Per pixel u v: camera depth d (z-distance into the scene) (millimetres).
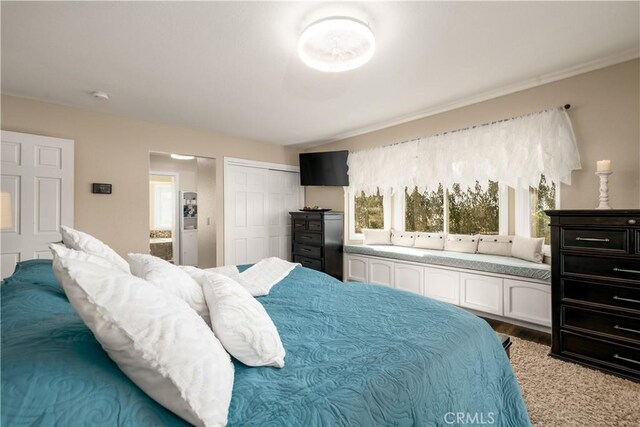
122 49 2141
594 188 2531
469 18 1838
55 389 596
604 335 2041
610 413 1633
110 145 3480
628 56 2309
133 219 3623
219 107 3318
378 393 869
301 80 2666
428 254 3467
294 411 761
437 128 3582
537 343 2516
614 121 2426
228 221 4504
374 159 4262
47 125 3082
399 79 2674
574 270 2170
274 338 1027
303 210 4883
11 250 2721
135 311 725
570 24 1919
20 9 1694
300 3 1693
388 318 1414
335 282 2072
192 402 648
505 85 2834
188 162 6145
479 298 3027
